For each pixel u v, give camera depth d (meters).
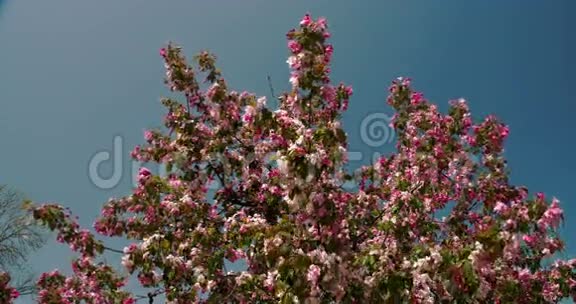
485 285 6.40
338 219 6.55
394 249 6.54
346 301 5.97
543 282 8.59
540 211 5.89
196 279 8.34
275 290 7.17
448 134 9.98
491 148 9.78
